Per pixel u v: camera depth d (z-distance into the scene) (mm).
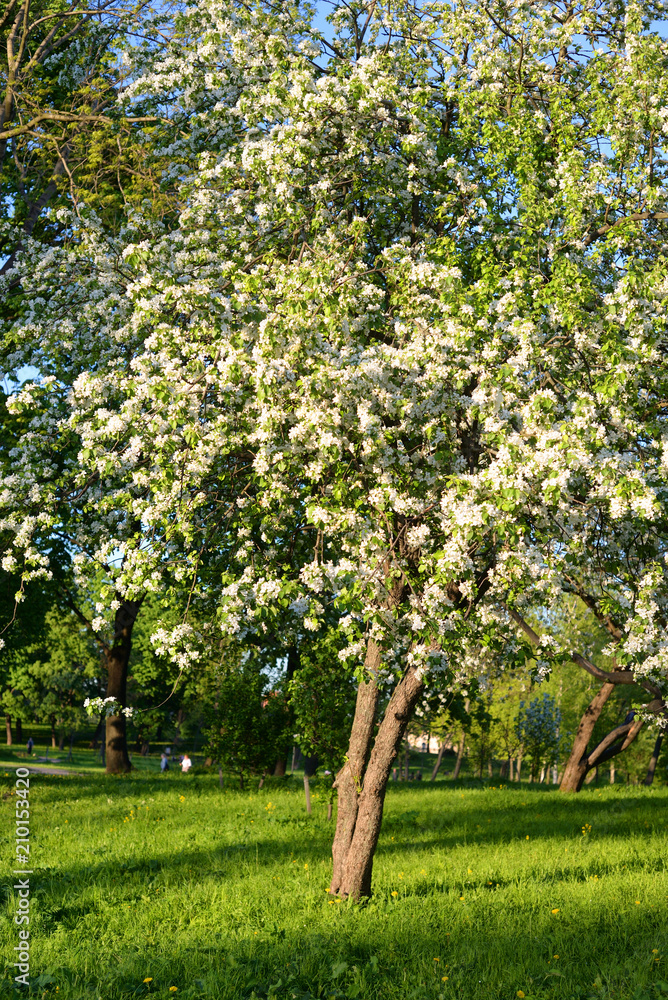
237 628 8539
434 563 7586
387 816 16547
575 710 35719
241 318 8688
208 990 6547
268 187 10070
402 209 10430
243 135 11398
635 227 8898
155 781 23266
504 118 10250
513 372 7672
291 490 8695
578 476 7164
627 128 9750
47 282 11656
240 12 11148
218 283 9945
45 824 15336
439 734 35969
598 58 10398
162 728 62500
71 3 16234
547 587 7879
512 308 8273
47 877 10797
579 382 8203
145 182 11961
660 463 7883
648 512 6887
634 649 7723
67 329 10656
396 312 9289
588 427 7188
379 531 8070
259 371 7637
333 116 9977
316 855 12305
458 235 10039
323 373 7641
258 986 6762
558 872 10914
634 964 6977
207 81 11195
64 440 10859
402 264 9000
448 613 7457
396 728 9648
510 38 11016
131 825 15219
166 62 12055
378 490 7906
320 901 9492
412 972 7062
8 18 15938
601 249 8852
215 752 21125
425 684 8898
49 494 10336
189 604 9320
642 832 14320
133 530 10750
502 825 15344
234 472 9336
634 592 8047
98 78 14688
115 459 9148
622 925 8180
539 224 9430
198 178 10961
